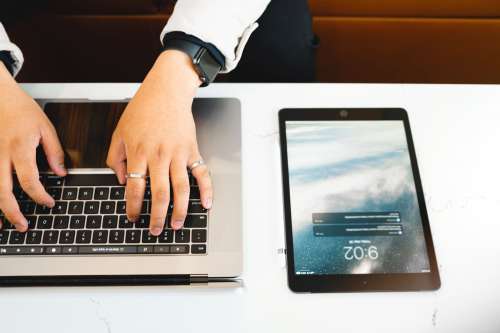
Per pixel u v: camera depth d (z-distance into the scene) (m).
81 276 0.46
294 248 0.48
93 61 1.07
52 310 0.46
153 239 0.48
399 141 0.55
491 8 0.98
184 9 0.50
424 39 1.04
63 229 0.48
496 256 0.49
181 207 0.47
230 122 0.55
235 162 0.53
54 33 1.01
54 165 0.50
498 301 0.47
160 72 0.51
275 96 0.59
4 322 0.45
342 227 0.50
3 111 0.50
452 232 0.50
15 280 0.45
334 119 0.56
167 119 0.49
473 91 0.60
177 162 0.48
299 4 0.74
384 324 0.46
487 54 1.06
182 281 0.46
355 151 0.54
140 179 0.47
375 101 0.59
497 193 0.53
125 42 1.03
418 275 0.47
